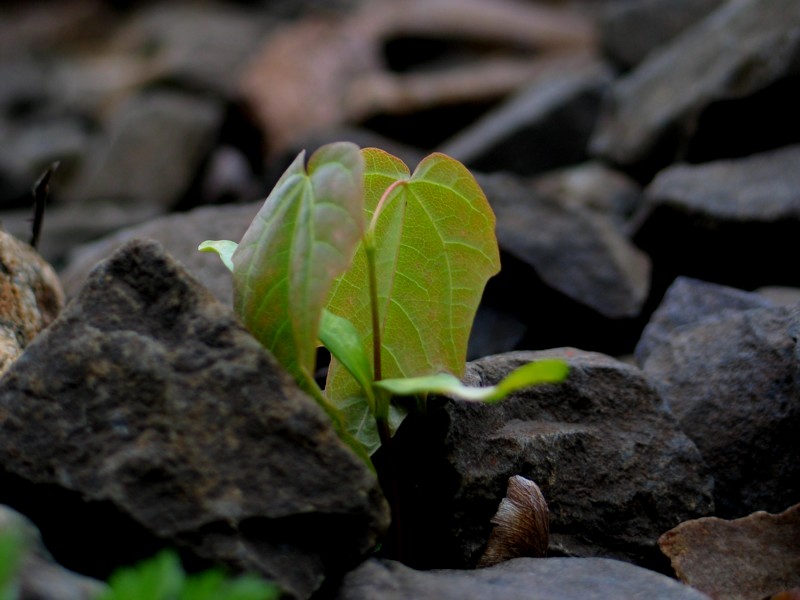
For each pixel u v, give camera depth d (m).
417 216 0.42
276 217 0.40
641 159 0.85
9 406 0.40
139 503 0.39
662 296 0.69
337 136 1.21
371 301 0.41
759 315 0.50
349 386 0.43
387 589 0.39
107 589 0.37
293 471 0.39
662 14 1.27
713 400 0.49
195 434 0.39
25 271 0.50
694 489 0.46
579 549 0.45
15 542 0.34
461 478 0.44
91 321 0.40
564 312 0.63
